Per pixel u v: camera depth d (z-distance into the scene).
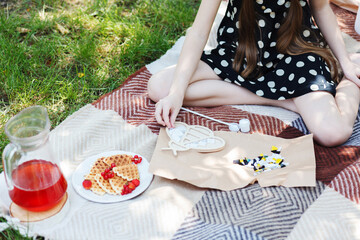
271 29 1.86
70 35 2.46
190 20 2.66
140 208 1.43
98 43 2.40
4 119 1.90
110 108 1.90
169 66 2.08
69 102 2.05
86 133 1.74
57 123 1.91
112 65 2.28
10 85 2.04
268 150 1.66
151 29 2.56
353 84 1.87
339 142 1.69
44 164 1.30
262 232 1.34
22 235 1.34
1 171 1.62
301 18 1.83
